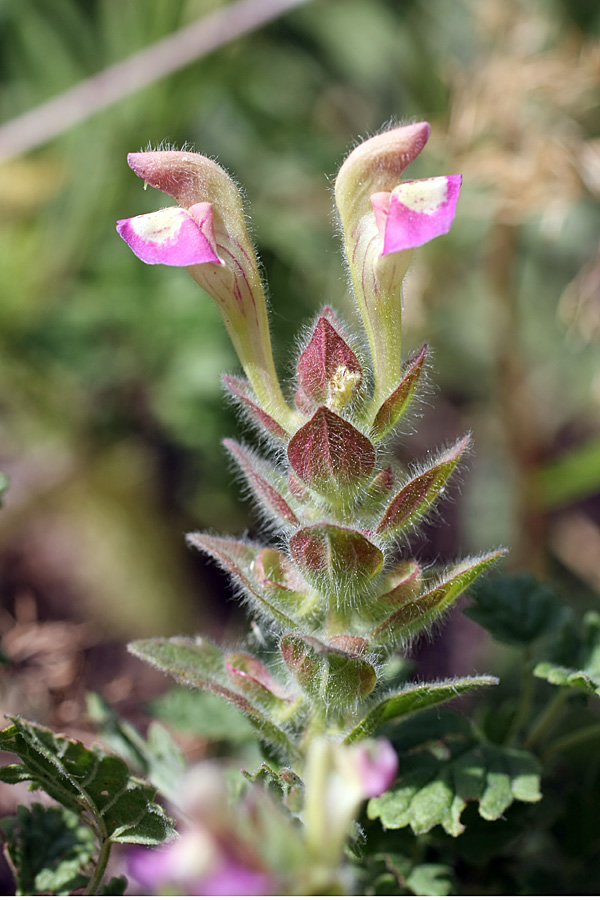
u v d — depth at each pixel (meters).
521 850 0.28
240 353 0.25
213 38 0.42
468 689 0.25
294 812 0.24
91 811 0.25
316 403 0.25
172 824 0.25
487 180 0.40
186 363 0.44
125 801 0.25
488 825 0.27
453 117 0.40
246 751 0.31
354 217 0.25
